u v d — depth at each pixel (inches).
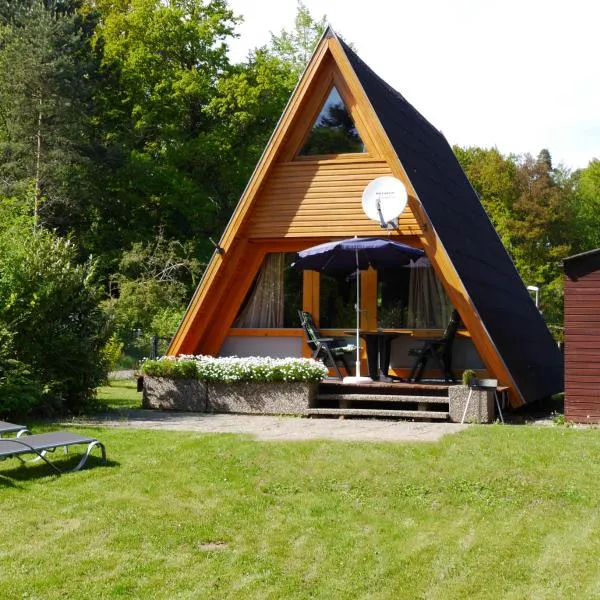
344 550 247.6
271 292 596.4
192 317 569.0
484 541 253.1
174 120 1567.4
